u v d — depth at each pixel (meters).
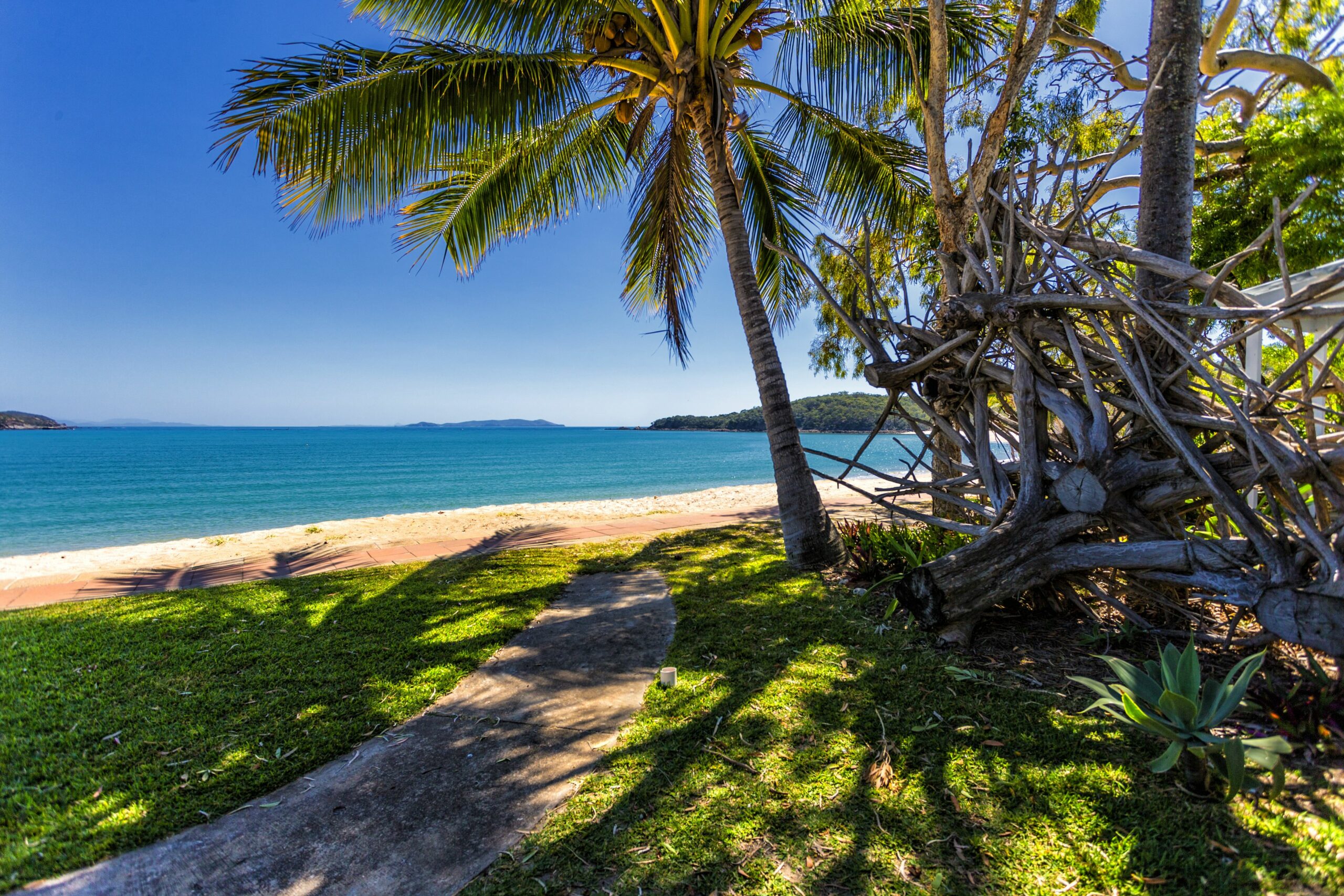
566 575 5.87
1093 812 1.95
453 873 1.88
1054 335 3.43
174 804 2.25
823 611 4.25
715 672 3.32
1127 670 2.34
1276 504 2.80
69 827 2.12
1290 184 3.91
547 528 9.38
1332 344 3.34
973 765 2.26
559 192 7.54
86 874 1.90
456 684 3.31
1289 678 2.73
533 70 5.00
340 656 3.72
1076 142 6.90
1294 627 2.50
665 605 4.73
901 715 2.67
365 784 2.38
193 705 3.05
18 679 3.41
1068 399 3.39
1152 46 3.58
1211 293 2.86
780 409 5.80
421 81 4.72
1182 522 3.50
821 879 1.74
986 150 4.40
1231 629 2.91
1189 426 3.02
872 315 4.81
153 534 12.88
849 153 7.06
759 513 10.36
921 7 5.89
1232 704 2.01
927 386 4.34
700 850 1.90
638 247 8.20
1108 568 3.21
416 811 2.19
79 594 5.84
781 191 8.30
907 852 1.83
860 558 5.25
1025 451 3.51
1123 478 3.15
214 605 4.95
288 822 2.15
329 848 2.01
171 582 6.27
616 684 3.27
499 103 4.98
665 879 1.78
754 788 2.21
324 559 7.33
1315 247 3.76
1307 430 2.85
